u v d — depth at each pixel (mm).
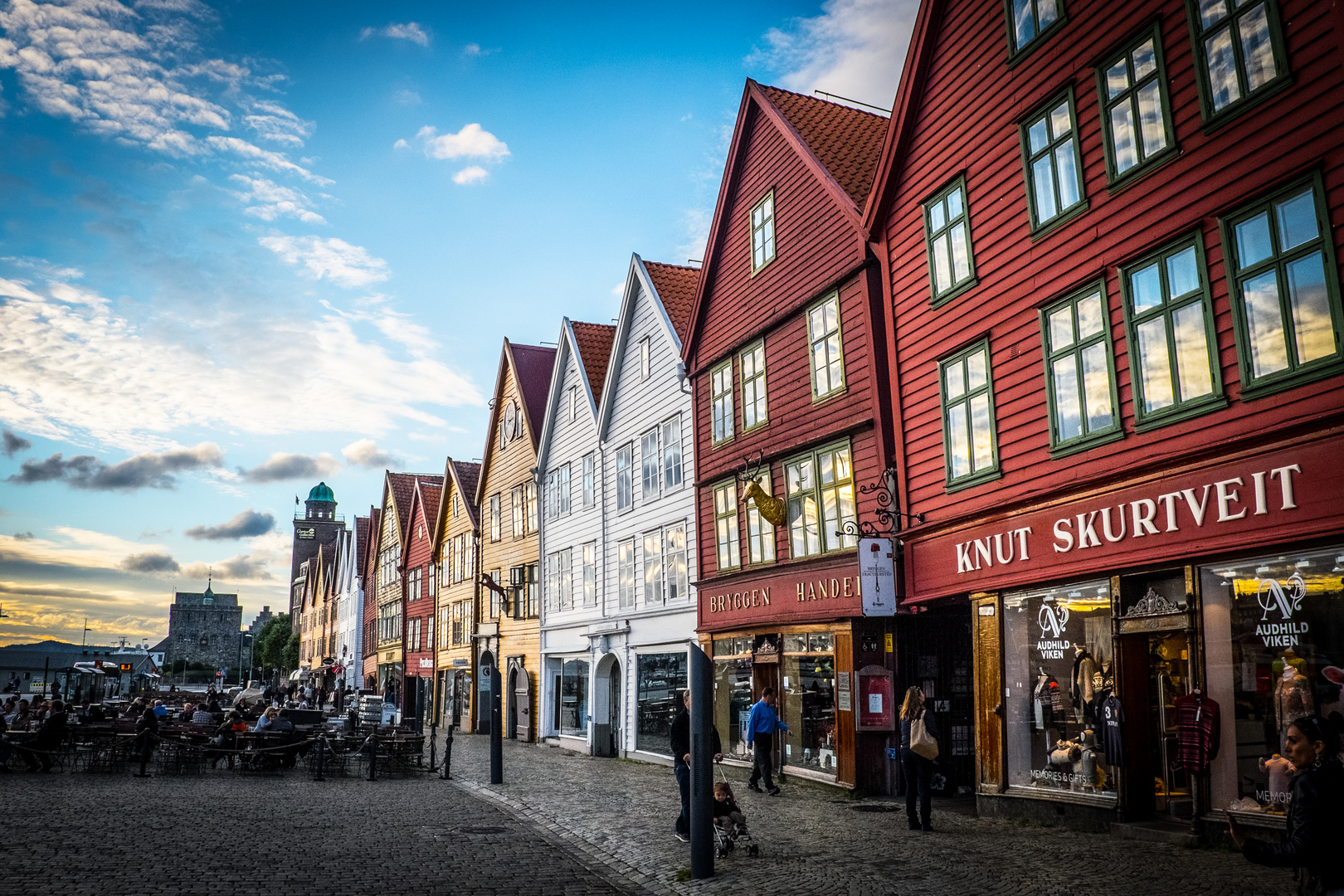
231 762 23188
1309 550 9555
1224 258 10562
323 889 9336
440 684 50719
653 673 26734
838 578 17859
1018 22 14172
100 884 9297
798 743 19031
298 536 137375
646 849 12078
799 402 19953
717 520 23328
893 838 12172
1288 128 9914
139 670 86875
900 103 16703
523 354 41875
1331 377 9391
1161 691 12234
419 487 57562
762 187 22078
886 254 17234
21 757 22781
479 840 12688
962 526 14945
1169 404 11242
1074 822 12383
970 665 17438
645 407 28422
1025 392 13664
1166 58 11469
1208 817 10391
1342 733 9125
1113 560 11891
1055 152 13258
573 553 33750
